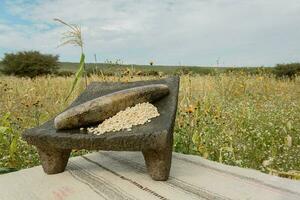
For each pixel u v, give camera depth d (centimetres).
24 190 244
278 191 223
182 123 434
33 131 259
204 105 517
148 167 250
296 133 489
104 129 241
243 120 518
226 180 248
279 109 647
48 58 3381
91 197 226
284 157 385
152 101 272
